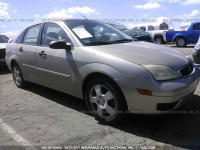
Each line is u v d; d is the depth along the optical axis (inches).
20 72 214.1
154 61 123.0
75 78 146.4
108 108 132.5
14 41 220.5
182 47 618.2
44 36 178.7
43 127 138.5
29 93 207.2
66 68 151.7
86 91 142.9
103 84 131.8
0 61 311.6
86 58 138.6
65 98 188.2
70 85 152.9
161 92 114.2
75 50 147.2
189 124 132.3
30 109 168.4
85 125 138.2
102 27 178.9
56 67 159.9
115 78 123.2
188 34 612.4
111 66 125.8
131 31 434.9
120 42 160.9
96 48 140.6
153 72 117.3
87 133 128.5
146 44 161.8
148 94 116.0
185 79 125.2
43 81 180.7
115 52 132.8
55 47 146.9
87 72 136.8
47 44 173.2
